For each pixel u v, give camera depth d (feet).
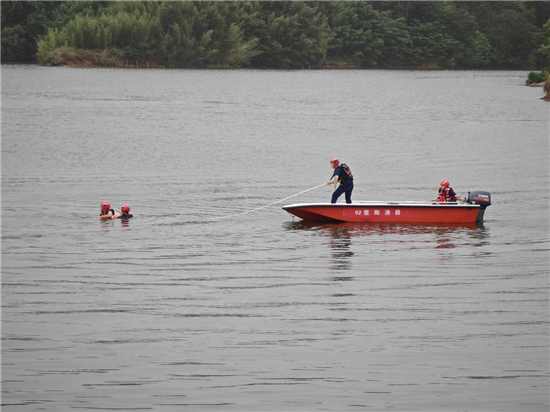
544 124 438.40
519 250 149.48
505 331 103.71
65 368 91.66
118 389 86.58
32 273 130.82
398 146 339.57
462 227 171.73
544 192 222.07
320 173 260.83
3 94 595.06
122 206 187.62
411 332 103.04
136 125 409.28
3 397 84.64
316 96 650.84
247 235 161.99
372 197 213.25
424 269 134.62
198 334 102.06
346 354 95.71
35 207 190.49
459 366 92.53
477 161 291.58
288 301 115.85
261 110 515.09
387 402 83.92
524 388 87.04
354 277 129.18
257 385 87.61
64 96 592.19
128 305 113.91
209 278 128.16
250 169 268.21
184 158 293.84
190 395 85.25
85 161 280.92
